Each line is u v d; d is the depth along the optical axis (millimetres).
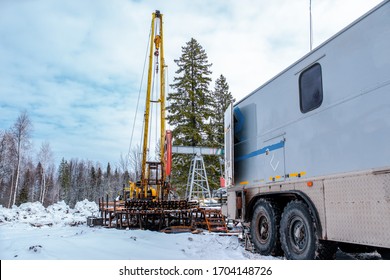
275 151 6297
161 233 9617
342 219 4363
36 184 55625
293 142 5707
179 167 27141
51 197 55250
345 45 4551
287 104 5965
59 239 6742
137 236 8359
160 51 16828
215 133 30219
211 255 6566
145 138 15812
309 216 5102
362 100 4184
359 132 4195
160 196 15148
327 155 4789
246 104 7719
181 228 11234
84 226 12867
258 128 7047
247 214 7297
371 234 3877
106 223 13328
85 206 25266
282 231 5840
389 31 3850
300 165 5461
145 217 12055
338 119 4605
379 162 3854
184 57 29953
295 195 5574
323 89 4965
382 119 3857
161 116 16344
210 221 11594
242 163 7785
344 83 4523
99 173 66000
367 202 3969
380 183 3803
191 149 18875
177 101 28875
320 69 5082
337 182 4512
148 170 15398
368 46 4148
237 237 8891
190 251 6891
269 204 6355
